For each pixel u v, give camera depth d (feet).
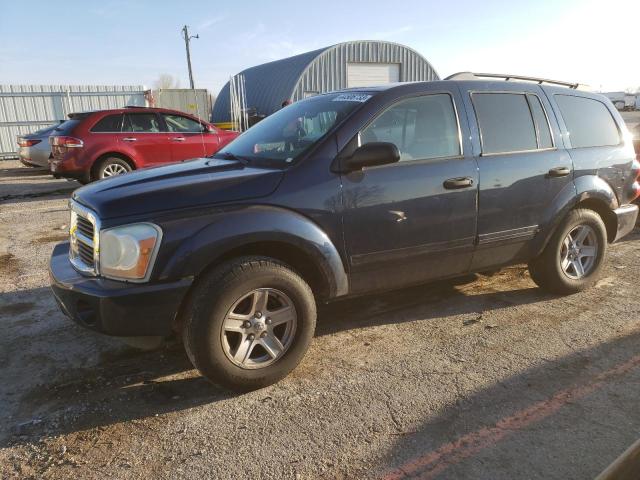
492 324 13.46
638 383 10.42
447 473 7.97
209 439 8.95
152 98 70.90
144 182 10.68
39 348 12.36
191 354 9.85
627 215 16.05
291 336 10.65
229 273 9.77
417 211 11.89
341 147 11.21
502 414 9.47
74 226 11.03
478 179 12.69
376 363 11.52
